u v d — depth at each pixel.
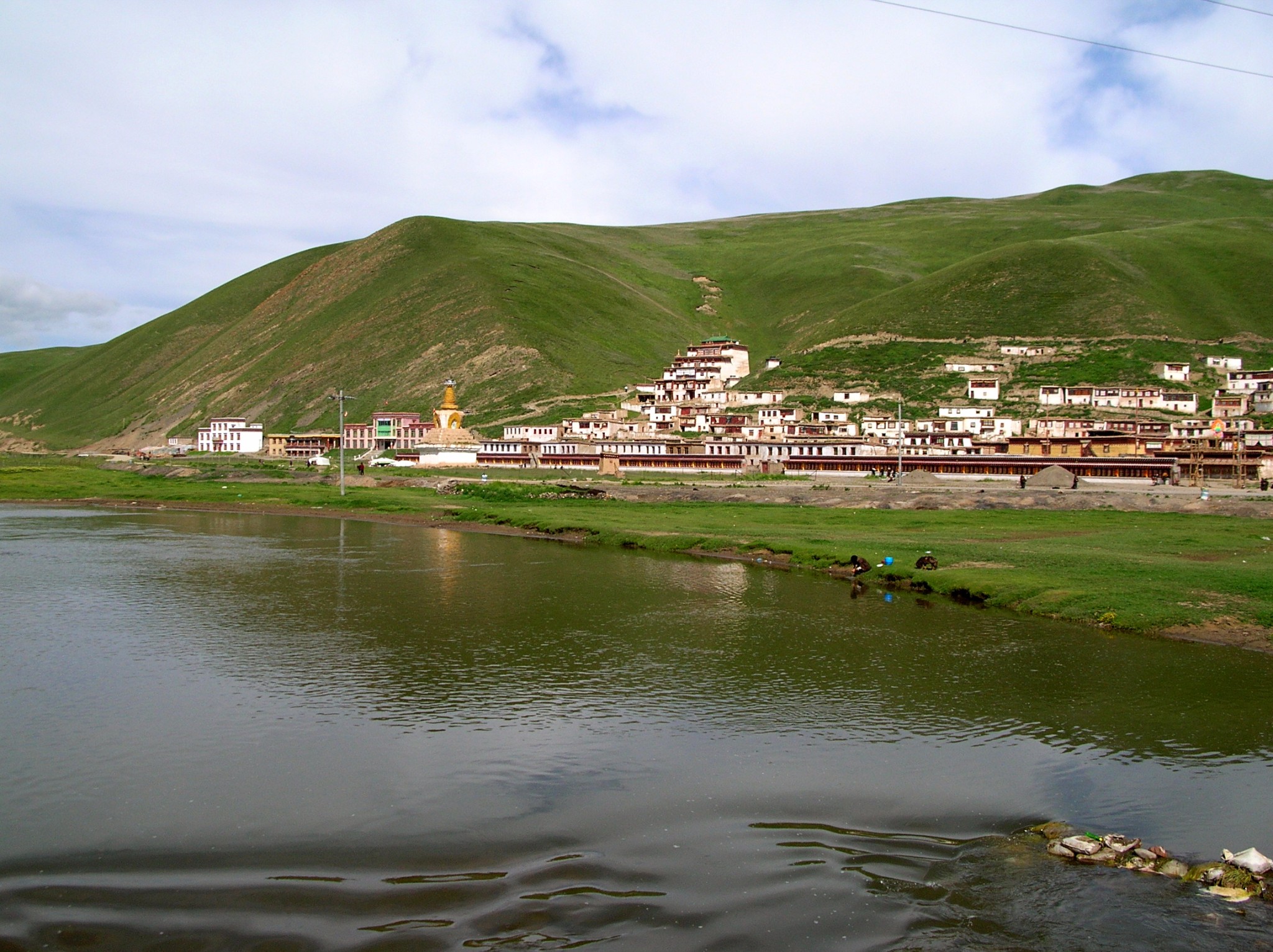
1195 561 58.22
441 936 18.48
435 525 98.50
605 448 163.25
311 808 24.78
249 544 80.62
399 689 35.88
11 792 25.92
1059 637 43.50
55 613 49.69
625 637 44.28
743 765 27.92
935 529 80.81
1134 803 24.91
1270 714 32.09
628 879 20.89
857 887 20.48
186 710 33.25
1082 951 17.77
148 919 19.17
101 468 189.88
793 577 61.47
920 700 34.19
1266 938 18.16
